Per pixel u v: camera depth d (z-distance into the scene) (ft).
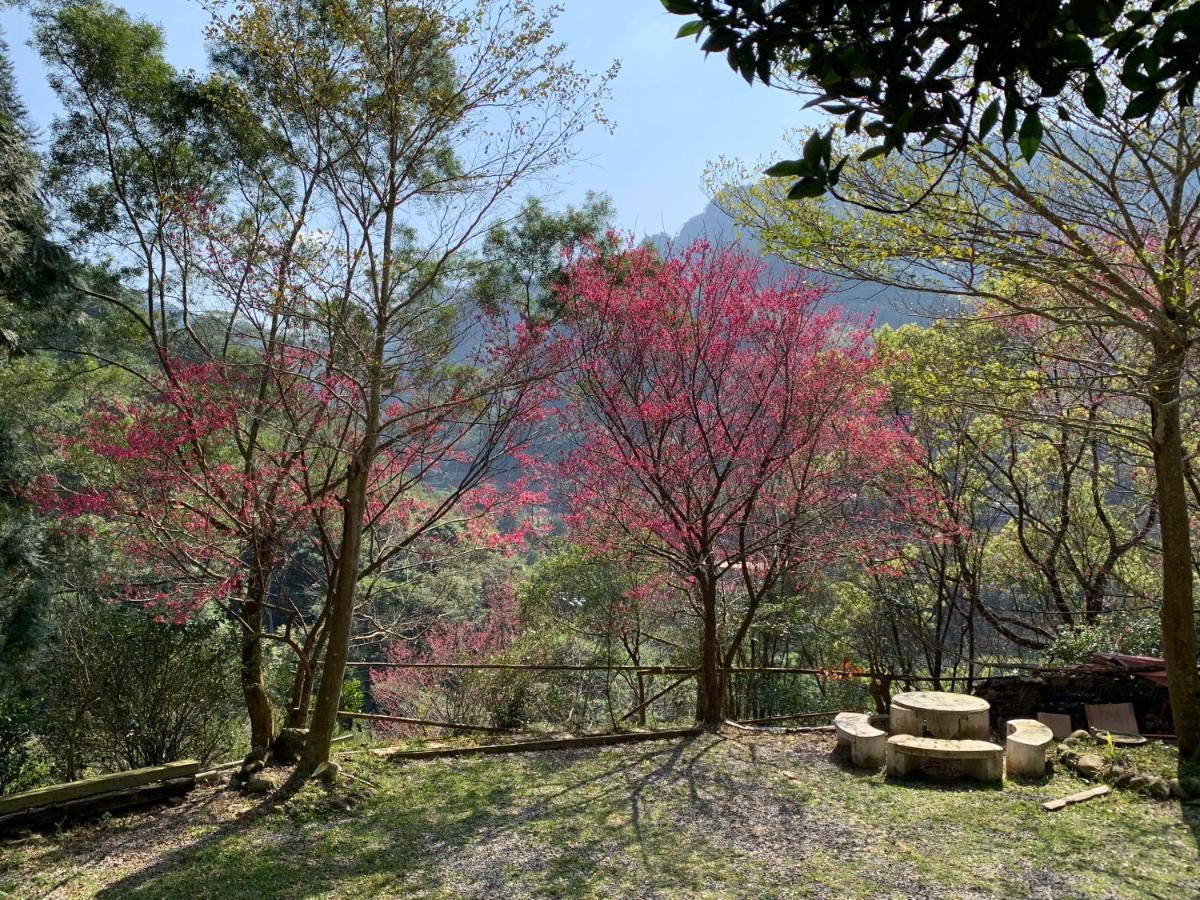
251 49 20.81
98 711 21.72
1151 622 29.48
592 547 30.50
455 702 33.14
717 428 26.43
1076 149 18.63
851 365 25.76
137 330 26.84
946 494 38.14
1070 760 20.26
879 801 18.63
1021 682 25.21
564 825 17.76
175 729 22.63
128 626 22.44
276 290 19.72
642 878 14.92
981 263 16.98
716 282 25.96
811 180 5.67
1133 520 43.88
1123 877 14.23
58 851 16.74
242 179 25.39
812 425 26.61
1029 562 45.16
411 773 21.93
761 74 5.54
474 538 25.36
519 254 27.86
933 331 32.04
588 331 25.70
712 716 26.30
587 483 26.94
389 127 21.65
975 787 19.39
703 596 26.61
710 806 18.72
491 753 23.80
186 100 23.72
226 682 23.95
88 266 26.25
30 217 23.45
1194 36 4.92
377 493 24.75
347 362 21.63
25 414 25.38
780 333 25.68
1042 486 43.96
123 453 19.70
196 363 21.91
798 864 15.33
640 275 26.53
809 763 21.95
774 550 28.89
